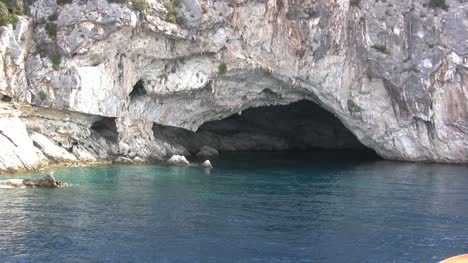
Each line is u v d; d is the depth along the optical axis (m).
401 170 49.50
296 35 51.91
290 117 71.38
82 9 44.94
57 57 44.81
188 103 54.12
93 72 45.81
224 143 67.12
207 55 50.62
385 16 52.84
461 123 53.31
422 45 52.75
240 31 50.38
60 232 25.95
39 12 45.31
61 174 40.88
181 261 22.81
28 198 32.31
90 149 48.00
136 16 46.00
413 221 29.53
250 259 23.23
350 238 26.31
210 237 25.94
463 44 52.34
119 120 49.00
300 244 25.28
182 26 48.31
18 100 43.12
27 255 22.92
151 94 51.03
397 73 53.06
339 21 52.47
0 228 26.23
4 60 42.47
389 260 23.44
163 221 28.34
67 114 46.22
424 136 54.94
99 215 29.08
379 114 55.09
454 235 26.97
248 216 29.88
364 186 40.12
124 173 42.78
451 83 53.06
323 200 34.50
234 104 55.62
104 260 22.66
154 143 52.78
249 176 44.09
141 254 23.45
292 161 56.47
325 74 53.50
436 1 52.91
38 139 44.47
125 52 47.78
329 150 71.50
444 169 50.31
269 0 50.44
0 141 40.19
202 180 41.06
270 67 51.97
